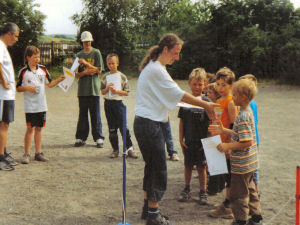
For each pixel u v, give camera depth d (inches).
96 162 230.7
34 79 220.7
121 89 236.1
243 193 133.3
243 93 129.7
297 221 111.6
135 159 238.8
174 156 234.7
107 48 895.1
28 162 224.2
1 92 203.8
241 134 129.6
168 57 135.6
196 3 896.9
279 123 358.6
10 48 865.5
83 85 261.3
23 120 365.7
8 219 148.0
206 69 804.0
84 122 267.9
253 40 738.2
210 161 136.3
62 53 922.7
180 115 167.9
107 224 145.1
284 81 685.9
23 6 869.2
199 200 167.9
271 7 781.9
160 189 137.3
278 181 195.2
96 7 923.4
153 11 1053.8
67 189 183.3
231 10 794.8
